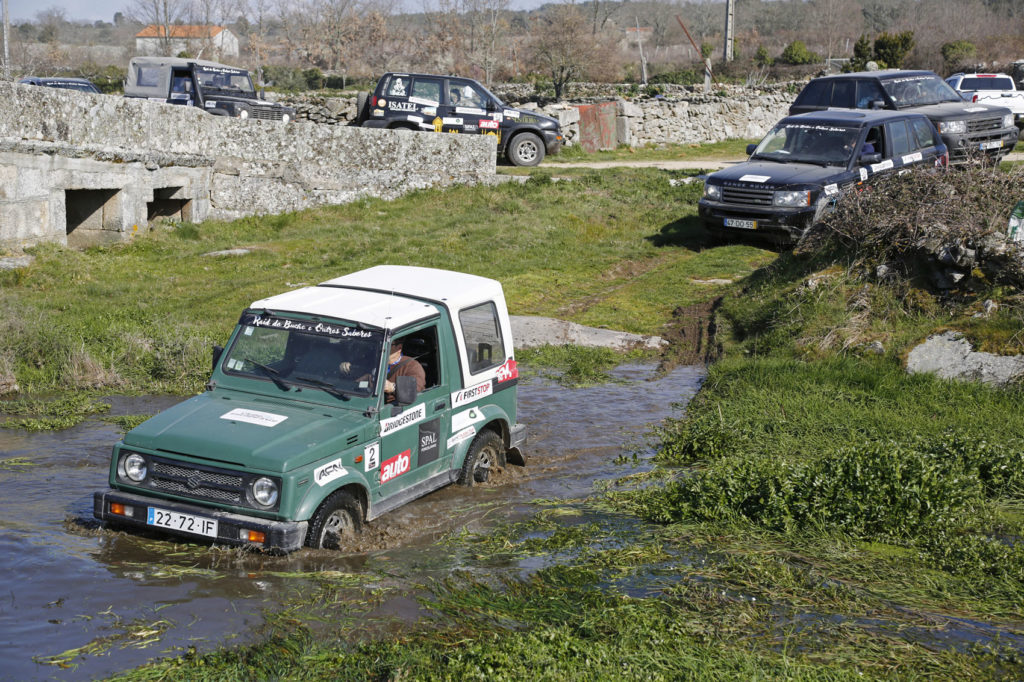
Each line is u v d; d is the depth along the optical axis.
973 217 11.40
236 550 5.88
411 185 21.38
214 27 66.19
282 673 4.41
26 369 10.88
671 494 6.90
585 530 6.44
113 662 4.57
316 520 5.94
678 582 5.55
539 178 21.58
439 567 5.84
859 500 6.50
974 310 10.59
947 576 5.65
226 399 6.66
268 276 15.24
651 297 14.52
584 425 9.27
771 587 5.46
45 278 14.59
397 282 7.68
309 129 20.70
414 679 4.33
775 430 8.50
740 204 16.70
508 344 7.98
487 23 54.97
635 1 93.62
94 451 8.33
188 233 18.83
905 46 51.12
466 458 7.48
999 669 4.59
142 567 5.72
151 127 18.31
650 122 31.06
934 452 7.52
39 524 6.44
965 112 20.20
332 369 6.62
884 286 11.60
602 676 4.32
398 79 23.41
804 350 10.84
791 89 36.12
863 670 4.54
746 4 101.19
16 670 4.46
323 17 61.50
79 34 107.81
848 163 16.92
